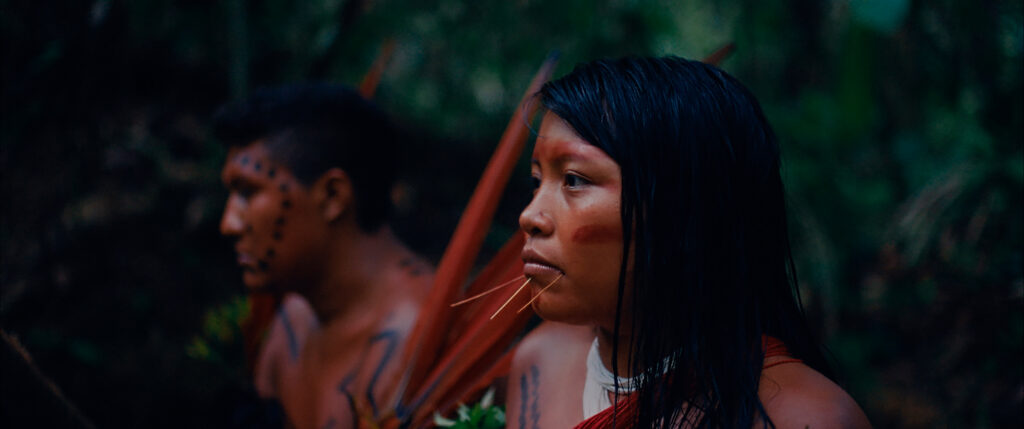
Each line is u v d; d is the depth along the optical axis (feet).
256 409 5.80
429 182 11.76
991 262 8.20
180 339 8.58
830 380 2.70
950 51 8.36
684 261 2.58
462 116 13.25
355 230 5.22
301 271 5.10
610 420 2.76
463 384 4.13
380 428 4.38
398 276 5.25
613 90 2.62
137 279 8.90
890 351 9.14
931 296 9.05
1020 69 7.69
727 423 2.55
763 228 2.73
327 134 5.04
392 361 4.86
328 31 9.29
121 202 9.20
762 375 2.63
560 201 2.62
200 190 9.91
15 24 6.95
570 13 10.40
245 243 5.00
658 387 2.71
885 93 9.59
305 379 5.41
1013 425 7.57
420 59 12.60
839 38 9.80
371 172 5.27
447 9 11.16
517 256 4.21
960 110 8.78
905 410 8.18
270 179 4.93
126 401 7.91
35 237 8.34
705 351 2.61
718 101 2.67
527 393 3.45
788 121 10.55
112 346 8.32
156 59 10.27
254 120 4.96
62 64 7.08
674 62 2.75
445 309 4.31
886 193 10.41
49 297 8.29
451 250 4.40
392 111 12.87
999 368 8.07
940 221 8.46
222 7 9.59
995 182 7.82
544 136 2.68
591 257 2.58
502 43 11.34
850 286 9.96
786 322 2.83
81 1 6.98
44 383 2.48
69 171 8.43
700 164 2.60
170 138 10.18
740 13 10.91
